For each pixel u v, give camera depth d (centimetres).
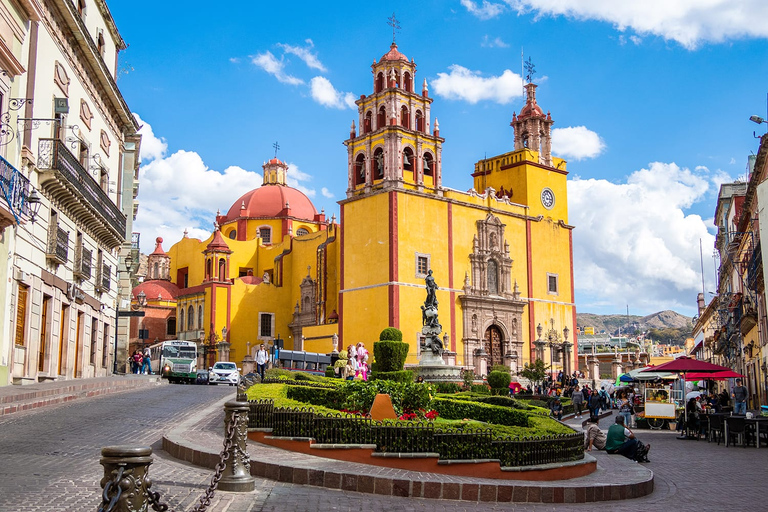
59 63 3056
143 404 2431
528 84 7525
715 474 1861
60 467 1237
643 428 3622
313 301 7525
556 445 1558
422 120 6353
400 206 5947
